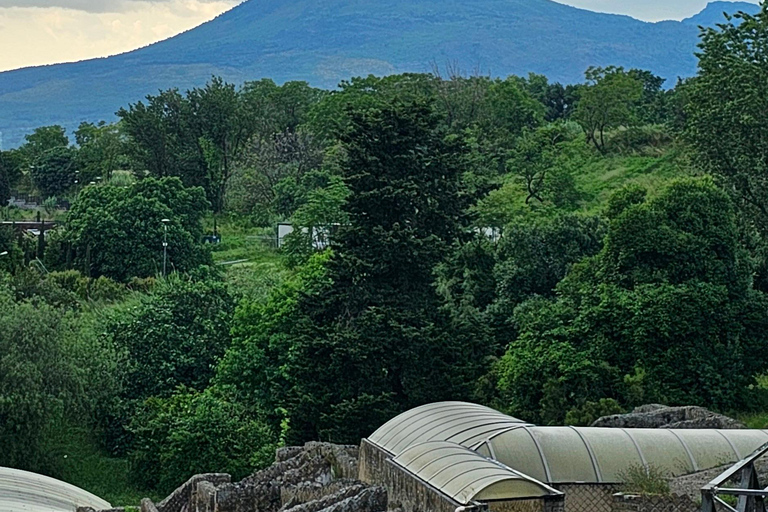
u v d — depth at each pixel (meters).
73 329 78.00
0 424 69.12
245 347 75.50
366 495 39.69
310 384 62.84
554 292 80.31
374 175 65.81
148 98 180.75
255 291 90.62
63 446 72.69
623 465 39.75
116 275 121.12
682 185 66.44
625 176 120.81
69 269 120.56
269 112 191.62
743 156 75.50
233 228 152.12
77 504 55.53
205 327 83.00
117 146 199.75
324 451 50.25
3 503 51.69
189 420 68.44
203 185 176.00
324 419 60.72
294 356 66.62
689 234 65.00
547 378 61.91
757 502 24.39
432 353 62.59
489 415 44.31
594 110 137.75
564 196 112.88
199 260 123.69
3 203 188.00
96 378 74.81
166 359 81.31
